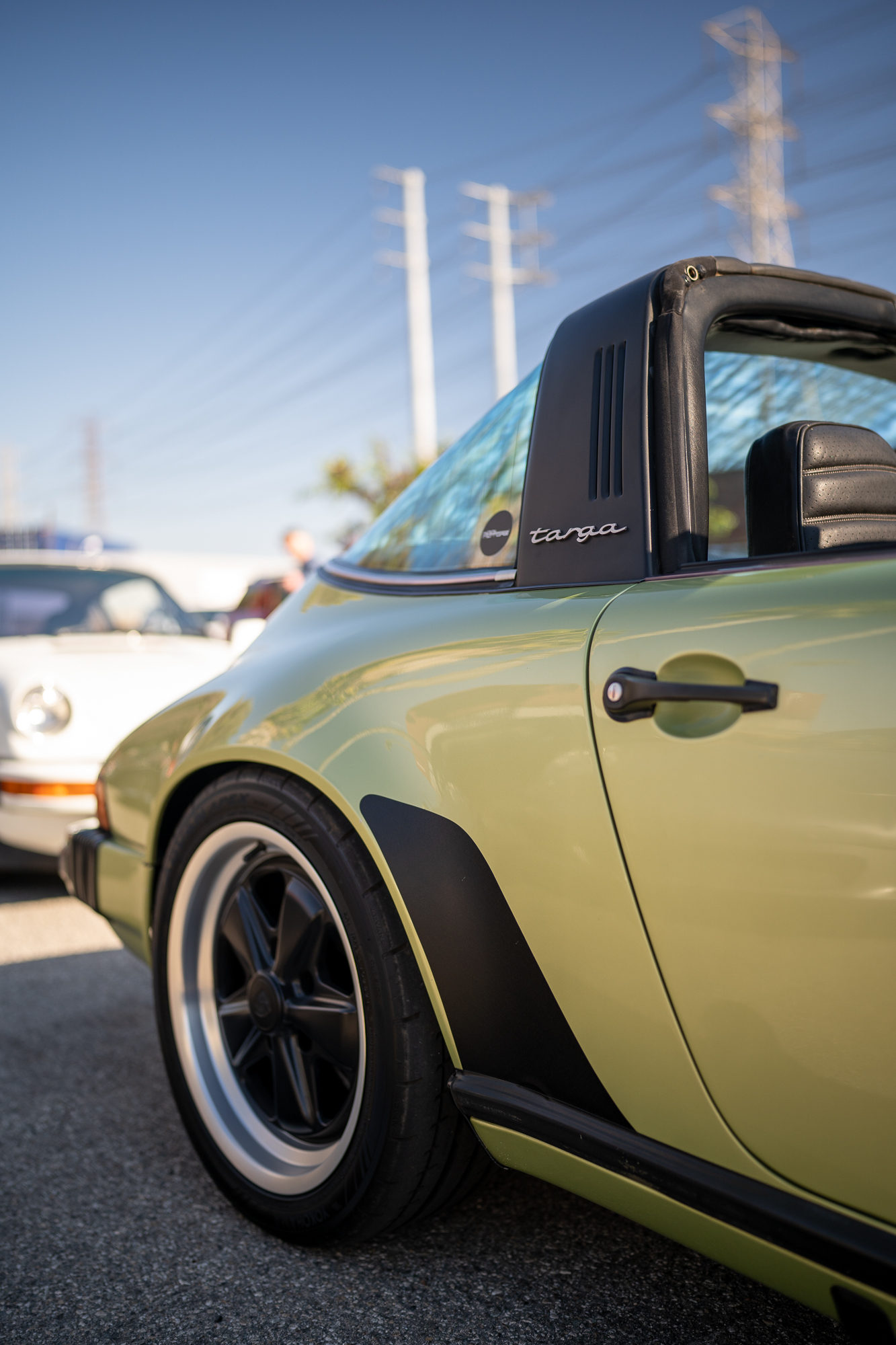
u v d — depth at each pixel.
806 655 1.10
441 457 1.76
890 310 1.60
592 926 1.23
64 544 25.66
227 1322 1.43
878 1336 1.07
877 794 1.04
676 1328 1.40
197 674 3.68
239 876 1.68
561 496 1.40
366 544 1.81
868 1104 1.05
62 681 3.41
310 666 1.59
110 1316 1.45
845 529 1.40
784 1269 1.12
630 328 1.39
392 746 1.41
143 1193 1.74
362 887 1.43
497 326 23.38
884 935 1.04
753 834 1.11
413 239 21.36
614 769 1.21
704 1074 1.16
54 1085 2.13
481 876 1.32
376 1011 1.43
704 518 1.32
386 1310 1.44
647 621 1.23
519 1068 1.32
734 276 1.44
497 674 1.33
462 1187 1.51
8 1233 1.65
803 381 1.72
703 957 1.15
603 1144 1.24
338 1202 1.49
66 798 3.33
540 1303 1.45
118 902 1.91
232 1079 1.69
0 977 2.76
